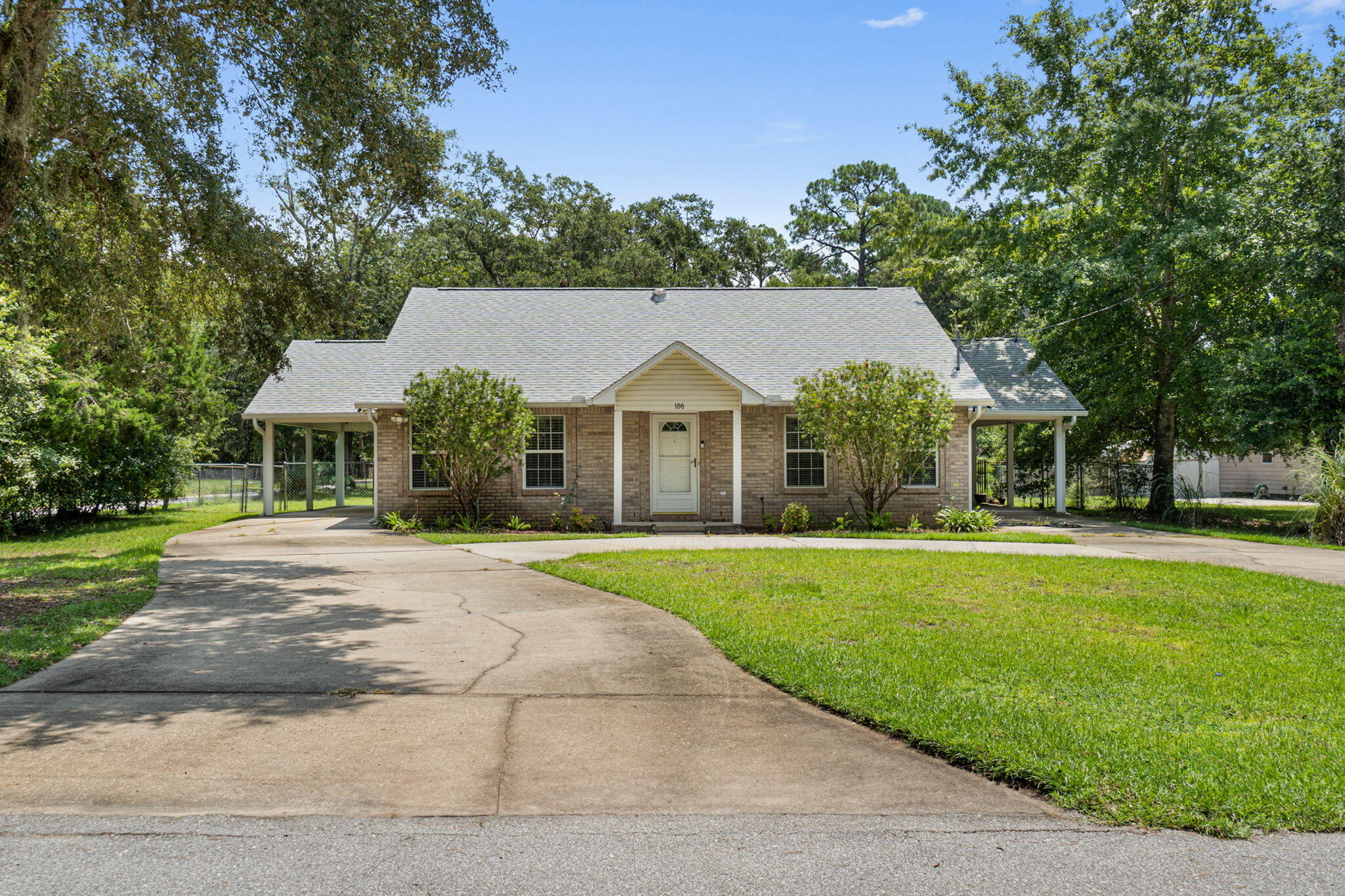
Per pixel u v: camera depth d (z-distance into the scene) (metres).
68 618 8.51
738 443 19.16
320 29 9.93
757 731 5.27
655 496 20.11
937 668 6.39
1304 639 7.51
